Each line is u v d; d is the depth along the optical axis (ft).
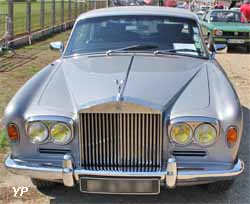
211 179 11.30
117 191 11.30
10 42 43.55
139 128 11.05
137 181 11.18
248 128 19.13
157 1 91.86
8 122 11.72
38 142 11.44
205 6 104.58
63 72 13.89
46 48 45.65
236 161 11.58
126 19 16.20
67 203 12.82
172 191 13.44
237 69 36.35
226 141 11.19
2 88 26.08
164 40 15.67
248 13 60.49
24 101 12.01
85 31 16.17
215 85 12.74
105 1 111.04
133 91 11.66
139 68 13.64
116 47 15.49
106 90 11.87
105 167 11.32
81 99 11.60
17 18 60.39
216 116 11.18
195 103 11.60
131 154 11.21
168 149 11.22
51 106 11.69
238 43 47.34
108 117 11.02
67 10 76.64
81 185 11.35
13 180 14.21
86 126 11.15
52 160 11.50
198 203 12.81
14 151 11.84
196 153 11.23
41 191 13.50
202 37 16.22
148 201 12.91
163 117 11.08
